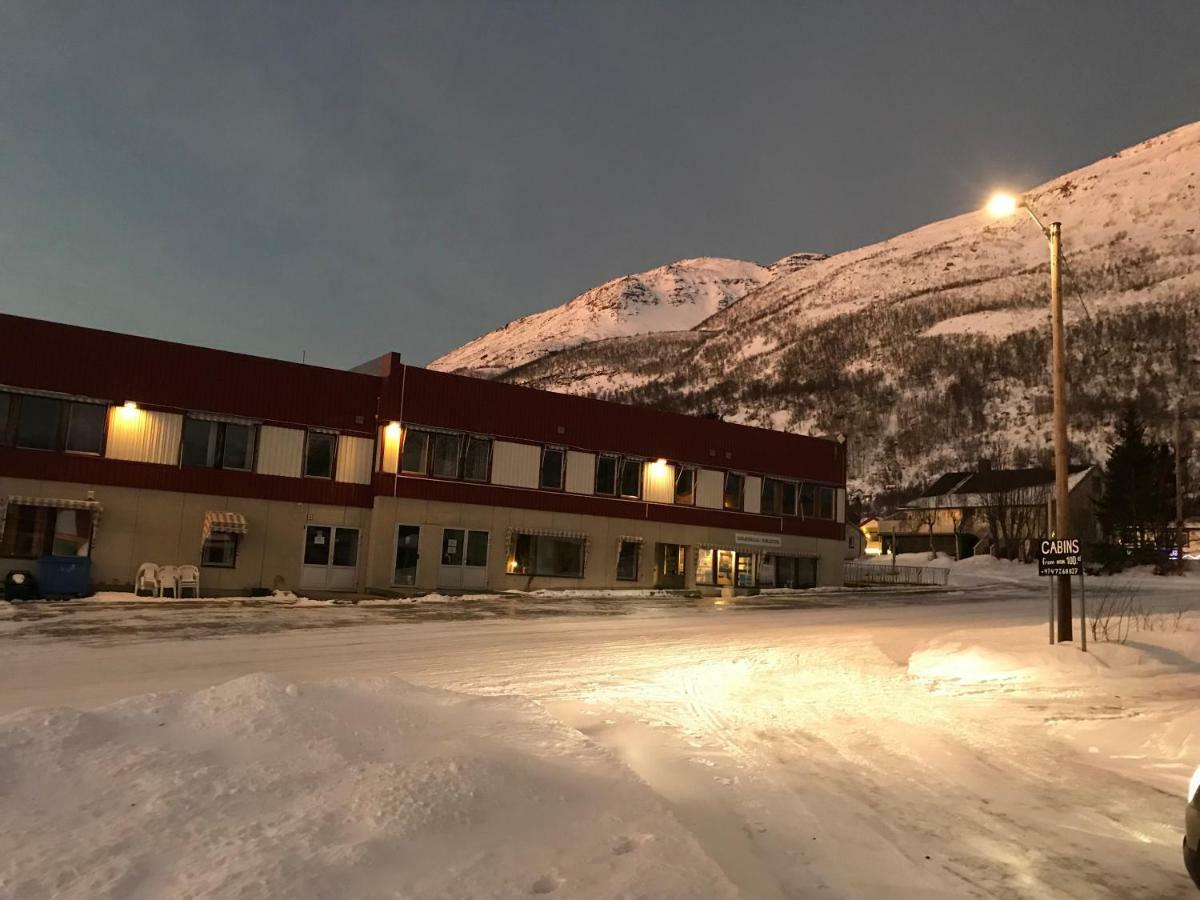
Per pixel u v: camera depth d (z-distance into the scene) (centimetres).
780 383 19588
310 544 2688
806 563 3828
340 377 2791
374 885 363
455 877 380
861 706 1068
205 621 1770
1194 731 898
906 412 15775
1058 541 1512
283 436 2678
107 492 2406
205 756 509
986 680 1280
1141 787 722
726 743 828
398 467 2794
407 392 2834
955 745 868
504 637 1680
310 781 482
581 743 664
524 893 371
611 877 395
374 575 2723
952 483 7581
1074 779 745
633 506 3303
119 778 462
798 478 3828
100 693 1003
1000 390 15612
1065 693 1180
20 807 420
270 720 592
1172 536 5569
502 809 471
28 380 2323
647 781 659
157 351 2514
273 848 386
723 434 3609
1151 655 1418
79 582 2175
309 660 1320
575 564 3144
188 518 2511
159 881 354
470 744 594
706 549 3488
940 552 6825
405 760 535
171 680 1105
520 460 3050
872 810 633
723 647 1625
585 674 1252
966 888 488
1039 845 567
